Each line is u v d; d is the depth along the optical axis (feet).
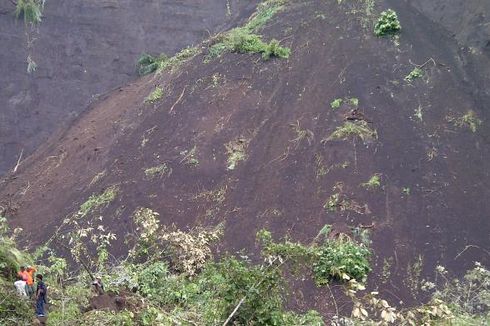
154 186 40.16
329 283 29.37
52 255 33.09
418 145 37.47
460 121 39.09
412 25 48.39
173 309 26.48
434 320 20.44
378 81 42.86
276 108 43.47
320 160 37.93
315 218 34.35
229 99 45.98
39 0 44.47
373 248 31.73
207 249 32.53
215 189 38.45
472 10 47.06
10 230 42.68
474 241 31.37
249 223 35.14
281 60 48.01
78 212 40.57
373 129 39.09
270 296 19.30
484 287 27.61
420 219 33.01
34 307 24.23
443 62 44.14
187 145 43.06
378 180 35.55
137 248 33.53
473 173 35.53
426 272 30.09
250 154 40.29
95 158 47.88
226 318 18.83
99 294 26.40
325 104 42.19
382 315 19.07
